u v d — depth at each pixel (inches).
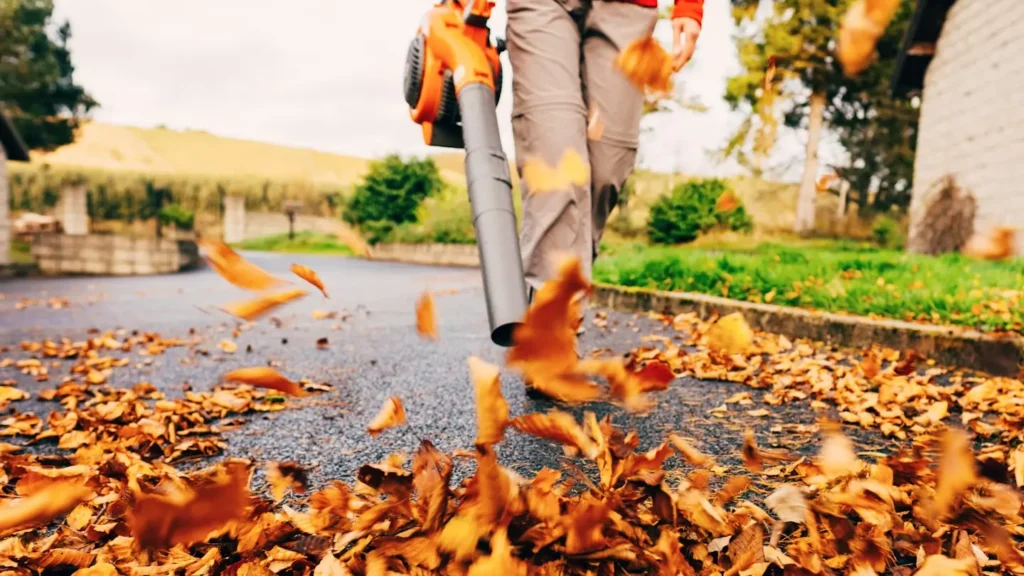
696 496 41.9
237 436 71.4
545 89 68.7
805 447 65.1
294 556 38.0
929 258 264.7
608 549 36.4
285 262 626.2
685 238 658.2
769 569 37.9
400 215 856.9
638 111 74.6
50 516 30.5
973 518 39.0
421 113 67.4
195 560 38.7
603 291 223.6
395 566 35.0
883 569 37.8
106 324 200.1
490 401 33.1
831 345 134.0
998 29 341.7
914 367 102.9
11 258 649.0
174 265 600.4
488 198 50.2
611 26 71.6
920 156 422.3
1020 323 114.0
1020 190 322.0
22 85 908.0
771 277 192.7
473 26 62.2
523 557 36.2
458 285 345.7
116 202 1018.1
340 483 42.9
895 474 47.8
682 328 154.3
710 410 79.5
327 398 89.0
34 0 906.7
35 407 92.4
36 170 988.6
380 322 191.8
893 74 444.8
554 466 57.0
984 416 78.8
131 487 45.5
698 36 63.2
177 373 114.1
